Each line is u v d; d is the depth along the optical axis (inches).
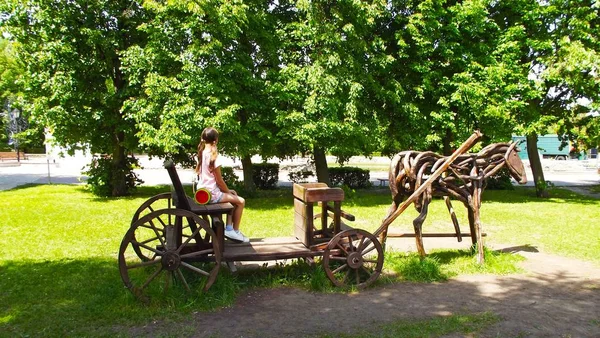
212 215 235.0
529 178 1098.7
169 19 549.3
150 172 1137.4
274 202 625.0
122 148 681.6
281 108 592.4
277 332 192.5
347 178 871.7
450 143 703.1
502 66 624.4
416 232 289.6
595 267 305.3
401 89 629.6
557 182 1012.5
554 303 233.0
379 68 630.5
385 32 676.7
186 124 515.2
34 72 591.5
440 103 645.3
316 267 268.2
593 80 629.9
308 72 566.3
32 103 625.0
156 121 562.3
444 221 488.1
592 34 656.4
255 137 593.0
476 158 307.1
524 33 655.8
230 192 256.2
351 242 249.9
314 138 572.7
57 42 572.1
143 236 386.9
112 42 596.4
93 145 652.7
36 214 495.2
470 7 621.9
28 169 1274.6
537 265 308.2
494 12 697.6
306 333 191.5
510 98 636.7
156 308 214.5
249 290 247.8
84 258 315.3
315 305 226.1
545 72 639.8
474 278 275.9
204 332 192.2
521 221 487.5
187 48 538.3
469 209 320.8
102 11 613.6
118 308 214.5
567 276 282.5
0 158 1630.2
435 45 654.5
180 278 232.7
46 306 221.6
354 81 585.3
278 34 599.8
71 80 577.0
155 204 583.5
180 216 227.1
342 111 597.6
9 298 232.7
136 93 595.8
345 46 597.9
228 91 544.7
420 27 636.7
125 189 684.7
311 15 574.6
